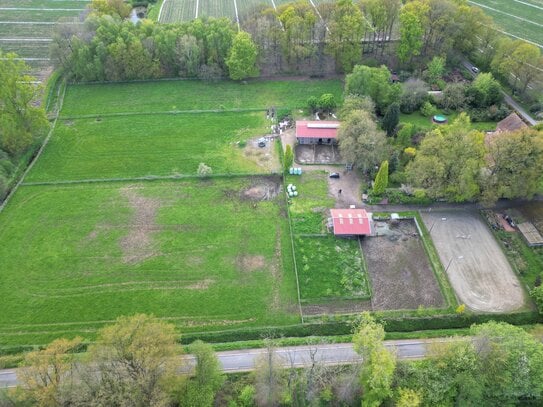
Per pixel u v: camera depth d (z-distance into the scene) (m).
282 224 75.69
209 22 112.94
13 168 82.88
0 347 58.34
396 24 120.12
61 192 80.56
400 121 97.31
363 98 91.25
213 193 81.19
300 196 80.38
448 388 49.19
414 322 62.03
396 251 71.81
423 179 74.38
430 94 102.06
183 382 49.34
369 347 48.34
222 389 53.47
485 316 62.22
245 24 115.12
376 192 78.69
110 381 45.75
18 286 65.56
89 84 109.06
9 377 55.28
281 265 69.31
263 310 63.56
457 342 52.00
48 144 90.81
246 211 77.88
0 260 68.88
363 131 80.12
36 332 60.34
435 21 109.31
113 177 83.75
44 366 45.47
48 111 100.00
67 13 147.50
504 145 71.50
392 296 65.62
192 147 90.94
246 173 84.75
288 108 101.88
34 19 142.88
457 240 72.81
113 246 71.50
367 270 68.94
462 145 73.06
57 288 65.44
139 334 47.53
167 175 84.38
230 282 66.88
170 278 67.19
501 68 103.88
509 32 135.88
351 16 105.06
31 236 72.62
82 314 62.41
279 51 112.19
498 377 49.16
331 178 84.06
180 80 111.25
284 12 111.62
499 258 70.06
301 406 51.47
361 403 51.09
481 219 76.44
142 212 77.25
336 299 65.12
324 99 98.81
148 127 95.94
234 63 105.44
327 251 71.38
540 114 98.06
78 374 48.03
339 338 59.56
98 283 66.25
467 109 99.31
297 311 63.56
